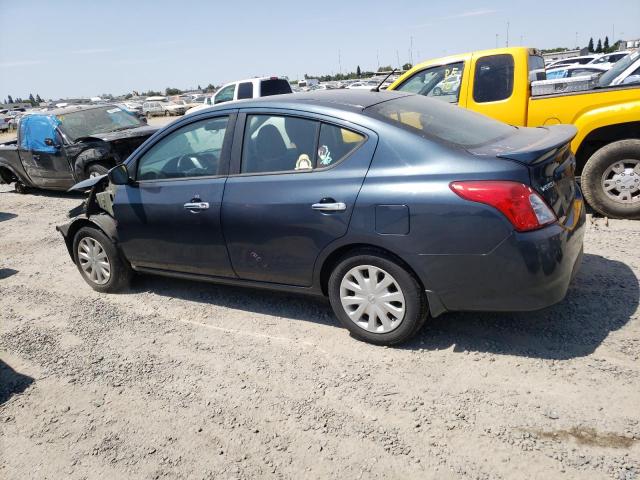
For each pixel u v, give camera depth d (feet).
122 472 8.87
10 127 149.07
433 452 8.46
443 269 10.23
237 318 13.94
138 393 11.03
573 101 18.24
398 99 12.66
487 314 12.41
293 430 9.37
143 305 15.47
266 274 12.65
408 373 10.58
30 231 25.99
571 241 10.30
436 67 22.03
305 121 11.80
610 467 7.74
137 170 14.76
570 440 8.35
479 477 7.87
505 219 9.55
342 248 11.37
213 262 13.44
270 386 10.74
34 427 10.36
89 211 16.02
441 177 10.06
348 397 10.09
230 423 9.75
